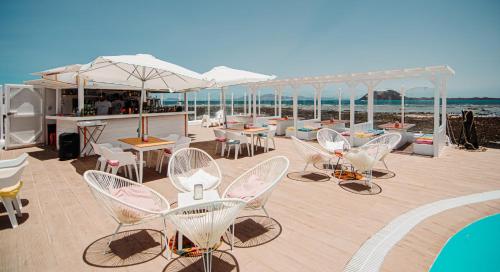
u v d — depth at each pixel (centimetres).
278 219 362
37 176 566
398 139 561
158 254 281
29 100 914
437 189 483
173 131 1038
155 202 302
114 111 898
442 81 896
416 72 777
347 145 648
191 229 225
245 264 262
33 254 279
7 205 332
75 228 337
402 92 1019
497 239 317
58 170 615
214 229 230
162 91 1329
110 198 253
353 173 581
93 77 728
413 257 272
